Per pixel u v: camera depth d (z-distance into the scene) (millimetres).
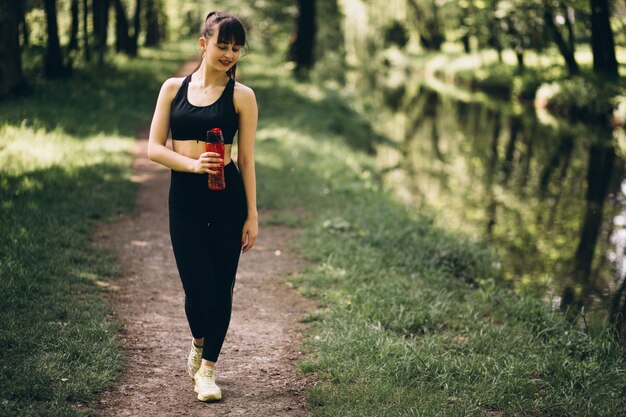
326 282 5867
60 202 7309
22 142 9375
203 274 3443
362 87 31047
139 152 11008
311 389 3768
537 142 17703
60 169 8492
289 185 9586
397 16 38812
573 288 7000
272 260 6570
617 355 4488
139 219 7477
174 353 4250
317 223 7754
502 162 14867
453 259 6941
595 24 23797
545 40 27641
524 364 4152
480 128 20375
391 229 7633
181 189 3373
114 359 3945
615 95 21375
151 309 5000
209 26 3225
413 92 31734
